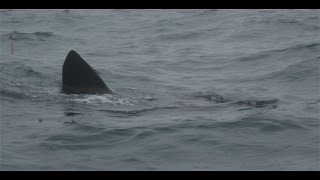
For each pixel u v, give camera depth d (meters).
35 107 43.41
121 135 36.81
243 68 62.25
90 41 79.62
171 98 48.00
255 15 93.19
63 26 91.44
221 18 93.81
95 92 46.94
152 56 69.56
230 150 34.41
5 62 61.50
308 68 58.88
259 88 53.19
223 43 76.19
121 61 66.38
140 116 41.56
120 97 46.88
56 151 33.94
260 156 33.56
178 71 61.53
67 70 47.09
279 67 61.00
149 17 98.62
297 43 72.31
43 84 51.38
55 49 73.31
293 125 39.41
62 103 44.53
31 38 79.44
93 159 32.72
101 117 41.06
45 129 38.09
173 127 38.41
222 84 55.31
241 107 44.41
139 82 55.91
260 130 38.31
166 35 83.19
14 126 38.84
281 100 47.69
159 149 34.34
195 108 44.09
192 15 98.38
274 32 80.56
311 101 47.50
